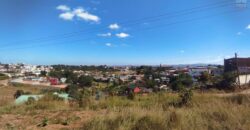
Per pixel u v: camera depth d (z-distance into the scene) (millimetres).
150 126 7703
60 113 10961
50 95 17812
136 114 8539
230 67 64312
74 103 15086
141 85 52219
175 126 7738
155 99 15688
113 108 10781
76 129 7930
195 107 10672
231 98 13961
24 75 167625
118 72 165875
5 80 129000
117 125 7762
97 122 8109
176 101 13289
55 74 144250
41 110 12234
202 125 7914
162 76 80625
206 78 53188
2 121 9414
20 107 13211
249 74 45969
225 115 8789
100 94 19000
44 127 8359
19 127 8391
